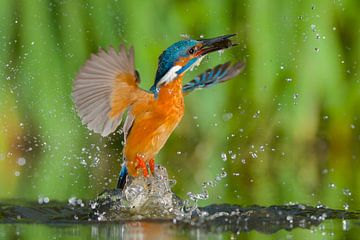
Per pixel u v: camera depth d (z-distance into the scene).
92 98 9.14
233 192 11.92
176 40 15.12
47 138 14.84
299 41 14.99
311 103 15.12
